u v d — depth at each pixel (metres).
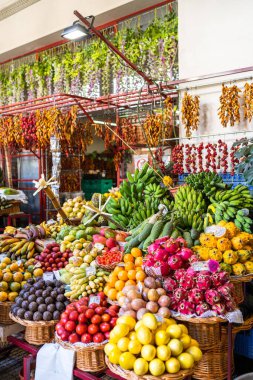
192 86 5.18
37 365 2.80
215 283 2.53
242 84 4.77
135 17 6.52
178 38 5.39
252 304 3.26
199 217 3.61
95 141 11.20
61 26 7.04
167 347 2.23
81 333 2.65
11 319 3.42
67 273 3.42
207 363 2.99
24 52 8.36
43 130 5.70
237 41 4.82
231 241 3.05
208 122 5.07
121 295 2.82
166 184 4.57
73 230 4.11
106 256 3.35
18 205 7.07
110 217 4.35
